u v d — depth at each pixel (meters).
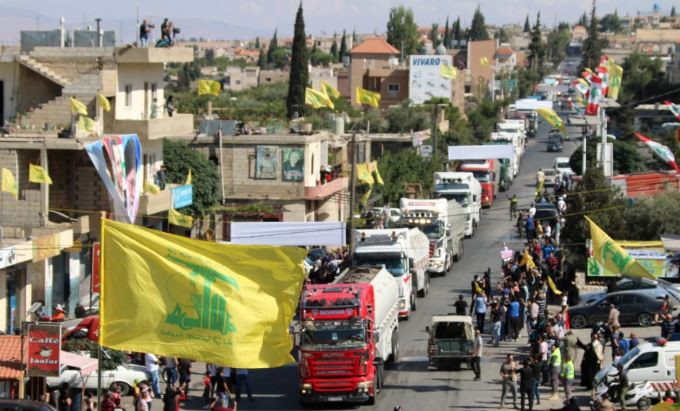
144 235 29.48
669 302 67.50
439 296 79.19
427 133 148.12
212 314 29.16
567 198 99.44
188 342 29.44
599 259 57.94
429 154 132.88
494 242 103.12
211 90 88.62
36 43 80.50
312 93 96.94
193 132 99.31
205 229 94.69
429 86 199.88
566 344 52.31
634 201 85.94
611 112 167.88
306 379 51.56
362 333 51.47
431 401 52.53
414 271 74.06
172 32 84.38
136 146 74.44
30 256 63.66
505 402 52.12
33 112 76.69
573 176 121.50
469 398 53.00
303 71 165.75
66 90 76.81
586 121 112.75
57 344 42.94
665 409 34.00
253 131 102.50
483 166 124.62
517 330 65.38
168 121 81.44
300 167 97.69
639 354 51.50
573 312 68.00
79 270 72.25
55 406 47.47
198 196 93.00
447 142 156.50
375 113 163.75
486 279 73.62
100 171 70.38
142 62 80.12
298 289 29.14
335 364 51.28
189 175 86.06
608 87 111.00
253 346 29.20
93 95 76.50
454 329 57.91
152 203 77.12
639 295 67.75
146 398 47.66
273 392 55.53
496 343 63.97
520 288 66.94
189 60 84.31
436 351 57.72
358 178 95.50
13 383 44.25
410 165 118.69
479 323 66.50
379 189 111.75
